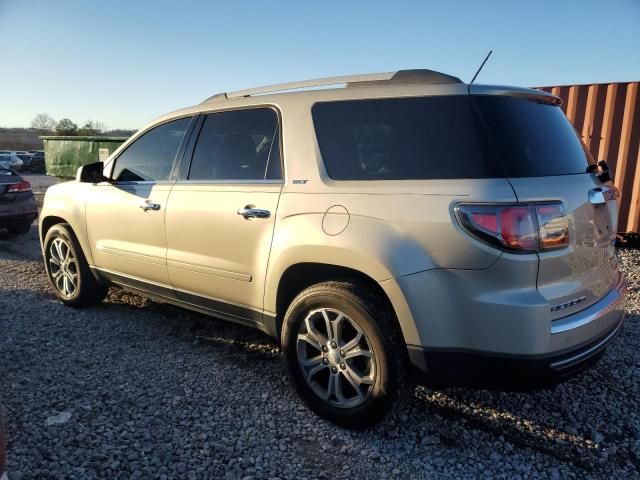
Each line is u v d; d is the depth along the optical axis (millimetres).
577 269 2688
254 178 3445
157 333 4473
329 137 3119
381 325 2748
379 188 2811
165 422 3070
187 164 3938
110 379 3604
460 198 2541
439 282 2580
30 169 37281
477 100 2727
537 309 2430
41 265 7152
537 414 3203
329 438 2939
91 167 4531
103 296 5125
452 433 3002
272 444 2873
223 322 4730
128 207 4254
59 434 2908
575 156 3010
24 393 3375
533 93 2902
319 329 3107
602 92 7527
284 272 3156
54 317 4836
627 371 3734
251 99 3617
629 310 4984
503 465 2727
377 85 3061
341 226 2855
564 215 2582
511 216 2445
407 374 2797
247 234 3354
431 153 2740
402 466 2709
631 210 7449
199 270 3715
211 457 2750
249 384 3557
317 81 3332
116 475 2584
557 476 2645
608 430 3045
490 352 2512
